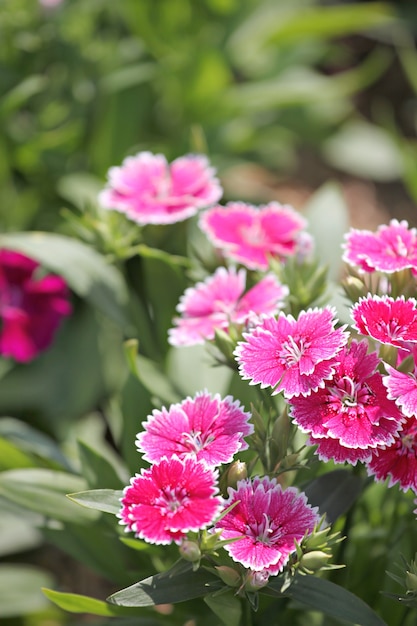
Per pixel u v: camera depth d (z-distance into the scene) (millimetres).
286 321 687
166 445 676
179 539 648
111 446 1026
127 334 866
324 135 1359
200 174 822
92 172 1142
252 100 1194
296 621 779
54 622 887
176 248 890
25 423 1008
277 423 689
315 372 672
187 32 1253
